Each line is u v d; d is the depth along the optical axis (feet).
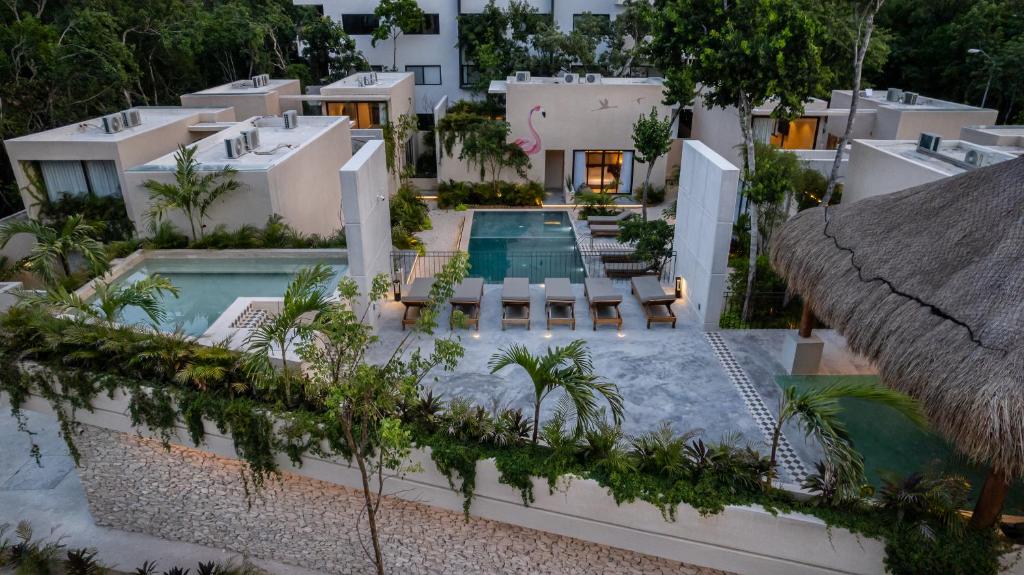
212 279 43.52
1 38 69.00
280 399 27.27
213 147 54.80
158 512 32.50
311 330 22.74
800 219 32.58
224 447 28.55
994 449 17.75
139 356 28.50
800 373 35.09
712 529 23.31
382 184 44.24
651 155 61.98
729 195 36.86
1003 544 20.81
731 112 68.08
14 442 39.88
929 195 26.27
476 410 27.20
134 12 87.97
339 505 28.96
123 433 30.66
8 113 70.54
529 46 107.86
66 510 34.91
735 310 43.19
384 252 44.80
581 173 83.87
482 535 27.17
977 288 20.76
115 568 31.17
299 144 55.62
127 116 56.80
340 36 106.63
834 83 53.26
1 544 31.86
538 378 24.63
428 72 113.70
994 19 87.40
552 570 26.81
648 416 31.35
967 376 18.84
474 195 81.66
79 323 30.91
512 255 63.62
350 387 21.38
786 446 29.22
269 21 101.86
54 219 51.01
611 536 24.77
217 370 27.81
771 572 23.41
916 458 27.35
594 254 60.34
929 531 21.07
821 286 27.81
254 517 30.86
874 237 26.99
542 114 79.77
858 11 41.83
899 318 22.54
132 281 42.50
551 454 25.03
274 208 48.44
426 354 37.32
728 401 32.71
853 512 22.33
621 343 38.81
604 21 102.27
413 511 27.76
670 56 44.06
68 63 72.79
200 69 105.81
